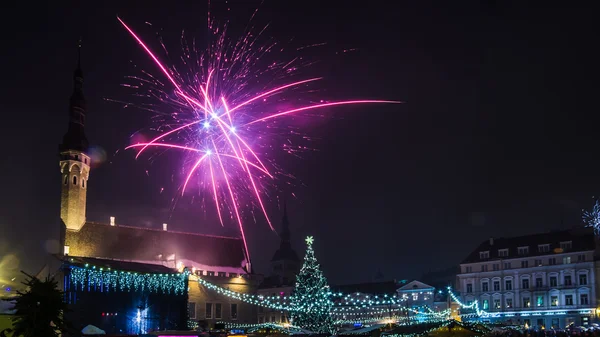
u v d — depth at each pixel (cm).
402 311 11550
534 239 10569
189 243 9419
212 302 8969
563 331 6078
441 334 4012
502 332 5650
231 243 9981
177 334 3325
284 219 17738
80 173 8400
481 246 11244
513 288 10369
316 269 7431
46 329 1894
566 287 9750
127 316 6412
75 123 8494
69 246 8025
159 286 6788
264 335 4712
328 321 7288
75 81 8650
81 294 6141
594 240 9725
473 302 10550
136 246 8756
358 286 12712
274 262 17212
